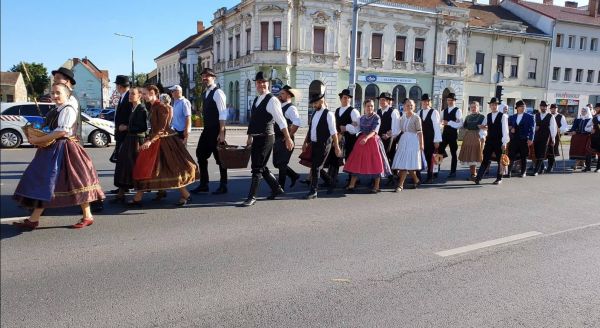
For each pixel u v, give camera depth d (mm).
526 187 9797
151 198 7527
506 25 41031
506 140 9766
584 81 45094
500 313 3658
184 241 5254
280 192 7730
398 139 9227
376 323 3441
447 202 7930
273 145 7586
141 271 4305
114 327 3260
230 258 4730
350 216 6680
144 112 6766
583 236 5945
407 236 5719
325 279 4258
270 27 33625
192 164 6852
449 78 38844
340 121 8961
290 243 5289
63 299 3668
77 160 5418
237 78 38438
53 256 4645
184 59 55812
